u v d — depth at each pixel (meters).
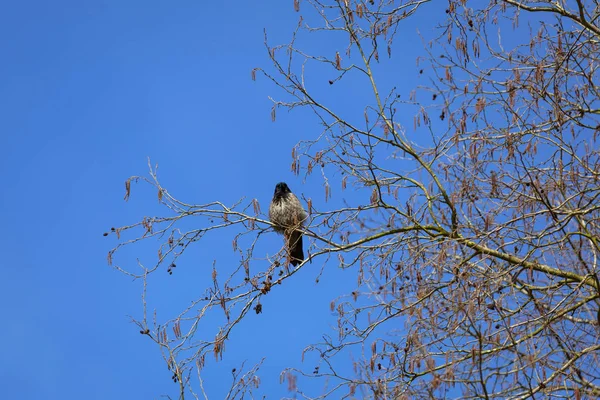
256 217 14.94
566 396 11.98
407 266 13.55
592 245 13.44
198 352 13.85
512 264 13.56
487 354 12.20
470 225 13.79
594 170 13.79
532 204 13.55
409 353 12.70
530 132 13.95
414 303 12.81
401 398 12.05
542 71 13.78
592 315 12.28
